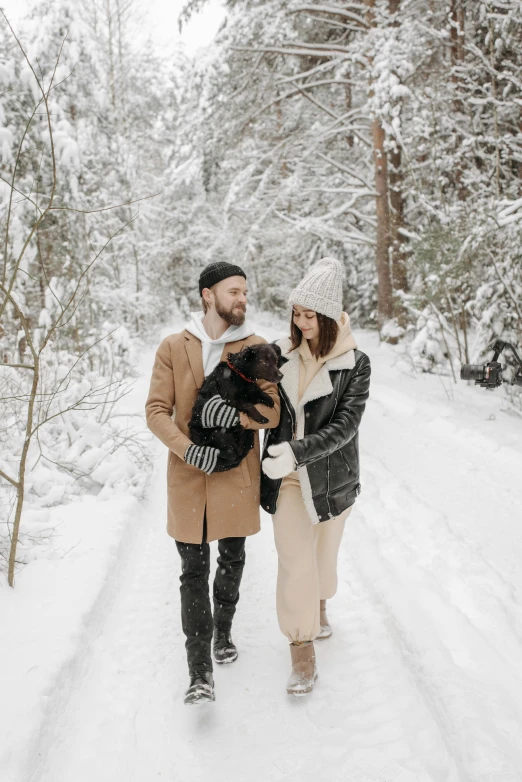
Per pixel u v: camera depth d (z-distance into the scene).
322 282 2.54
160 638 3.07
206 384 2.59
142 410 7.71
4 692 2.40
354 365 2.63
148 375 10.94
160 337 20.58
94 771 2.20
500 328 9.40
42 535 4.00
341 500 2.66
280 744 2.34
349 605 3.33
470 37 15.14
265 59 15.87
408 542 4.05
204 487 2.69
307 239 20.98
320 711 2.52
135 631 3.14
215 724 2.47
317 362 2.67
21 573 3.47
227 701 2.62
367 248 19.56
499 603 3.17
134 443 5.73
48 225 9.73
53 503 4.68
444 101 13.11
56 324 3.26
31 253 8.90
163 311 26.52
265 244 27.25
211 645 2.97
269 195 20.53
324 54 14.95
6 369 5.79
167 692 2.67
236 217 29.62
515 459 5.87
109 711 2.53
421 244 10.07
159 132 26.53
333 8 14.56
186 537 2.65
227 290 2.71
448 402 8.58
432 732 2.33
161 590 3.57
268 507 2.71
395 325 14.87
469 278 9.59
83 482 5.07
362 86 14.76
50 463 5.05
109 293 15.35
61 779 2.16
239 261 31.28
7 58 8.84
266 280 29.94
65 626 2.91
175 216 28.53
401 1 14.40
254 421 2.54
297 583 2.60
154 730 2.44
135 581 3.71
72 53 11.24
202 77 15.45
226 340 2.73
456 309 10.95
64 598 3.18
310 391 2.61
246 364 2.53
